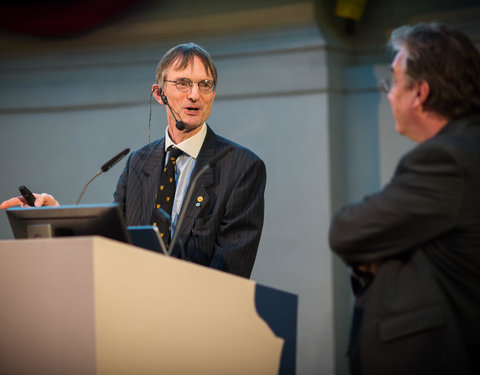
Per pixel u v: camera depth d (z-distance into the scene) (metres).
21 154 8.24
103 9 7.93
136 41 8.09
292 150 7.47
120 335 2.58
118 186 4.35
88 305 2.53
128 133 7.94
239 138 7.64
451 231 2.61
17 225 3.17
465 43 2.77
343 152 7.59
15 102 8.27
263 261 7.46
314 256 7.30
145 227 3.04
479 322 2.55
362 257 2.74
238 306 2.87
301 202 7.39
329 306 7.20
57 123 8.20
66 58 8.22
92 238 2.51
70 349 2.58
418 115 2.82
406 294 2.63
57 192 8.09
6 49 8.36
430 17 7.39
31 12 8.07
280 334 3.02
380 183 7.47
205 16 7.86
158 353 2.66
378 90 7.56
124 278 2.57
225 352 2.83
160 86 4.12
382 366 2.61
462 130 2.68
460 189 2.55
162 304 2.67
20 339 2.68
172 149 4.07
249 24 7.74
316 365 7.20
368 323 2.68
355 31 7.77
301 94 7.48
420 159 2.64
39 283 2.62
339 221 2.77
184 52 4.04
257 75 7.62
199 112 4.02
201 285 2.76
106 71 8.11
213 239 3.81
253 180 3.92
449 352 2.51
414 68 2.76
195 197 3.87
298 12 7.59
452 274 2.61
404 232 2.64
